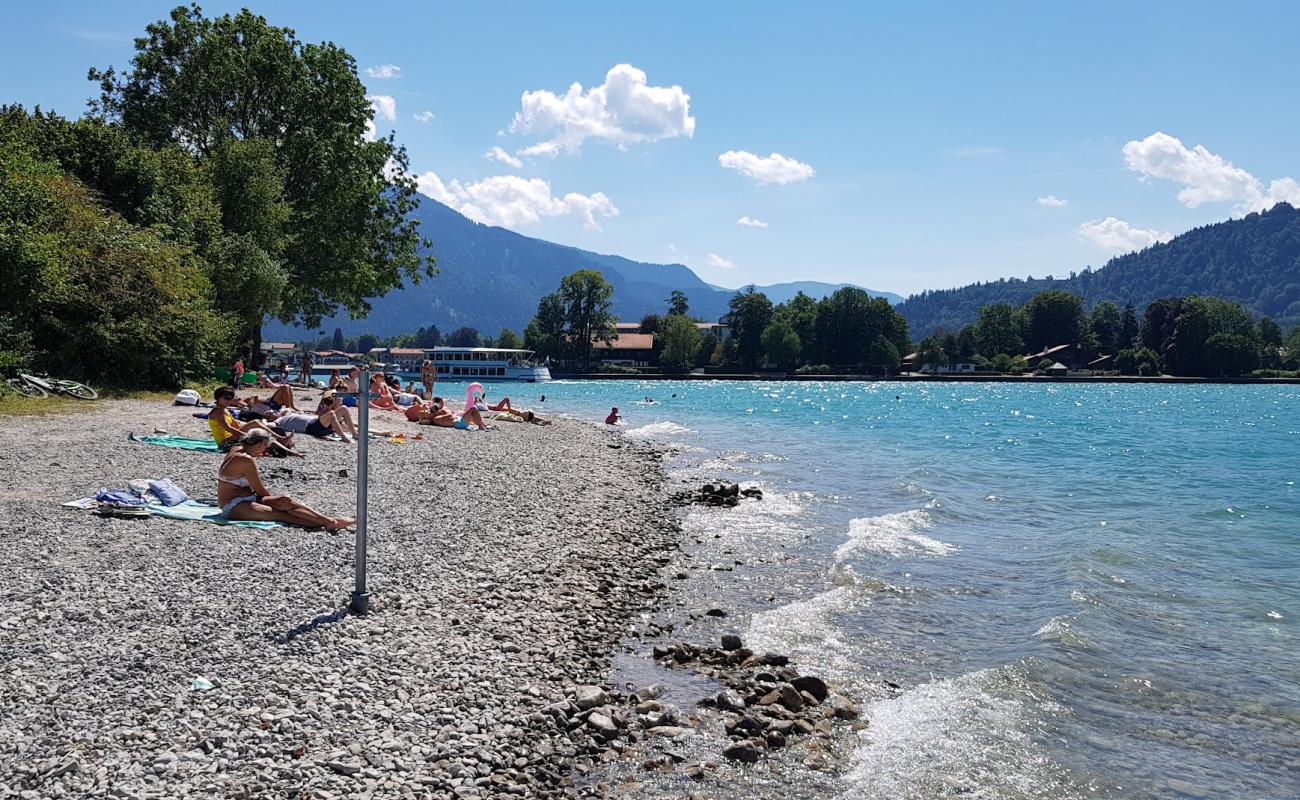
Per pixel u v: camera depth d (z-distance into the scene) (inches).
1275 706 360.8
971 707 351.3
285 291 1775.3
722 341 7534.5
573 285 6638.8
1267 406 3543.3
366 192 1925.4
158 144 1772.9
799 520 759.1
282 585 383.6
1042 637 436.5
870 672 389.4
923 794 280.5
